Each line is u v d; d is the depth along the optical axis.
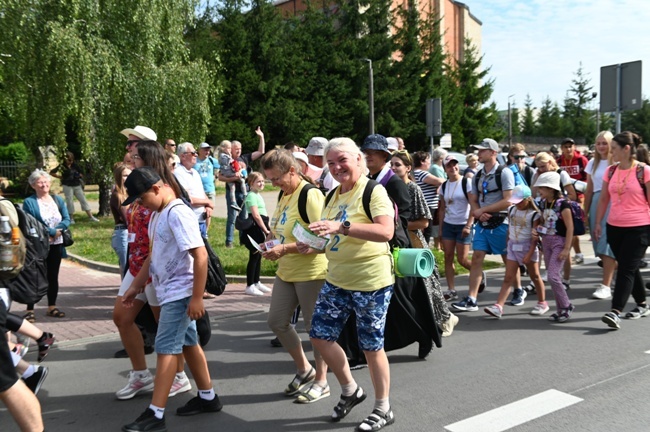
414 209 5.60
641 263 6.47
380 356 3.78
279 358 5.47
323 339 3.88
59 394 4.64
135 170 3.75
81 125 15.31
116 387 4.78
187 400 4.46
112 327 6.57
